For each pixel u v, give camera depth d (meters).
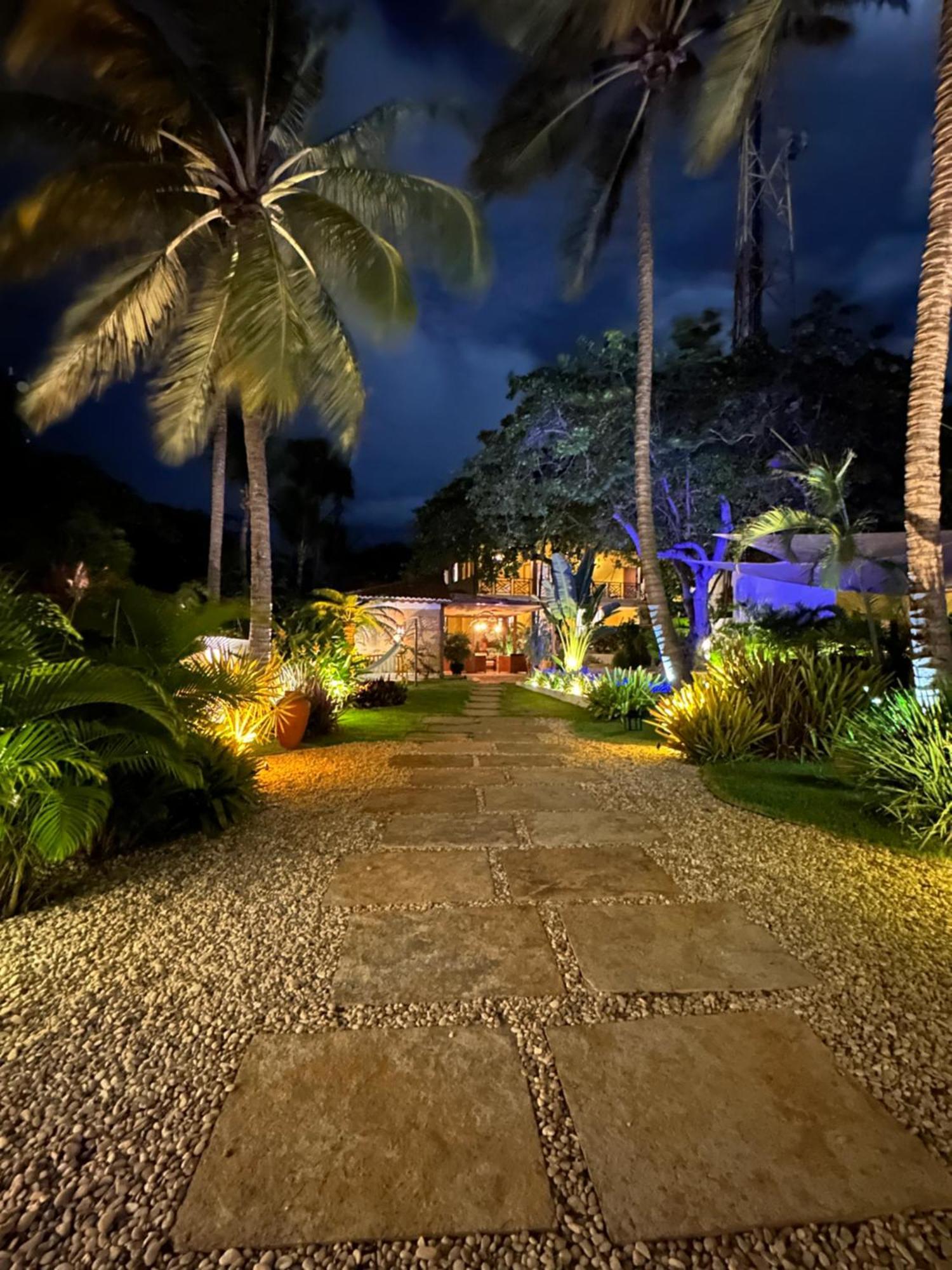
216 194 9.40
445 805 5.88
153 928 3.44
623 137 11.48
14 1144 1.99
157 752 4.04
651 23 10.14
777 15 8.30
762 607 13.39
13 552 14.85
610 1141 1.97
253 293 8.20
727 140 9.06
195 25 8.48
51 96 8.24
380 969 3.00
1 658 3.43
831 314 13.99
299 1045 2.45
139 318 9.30
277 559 34.69
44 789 3.52
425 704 14.98
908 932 3.34
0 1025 2.59
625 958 3.09
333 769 7.61
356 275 9.72
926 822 4.80
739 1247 1.64
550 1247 1.65
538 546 19.08
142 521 23.03
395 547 41.72
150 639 4.97
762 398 13.12
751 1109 2.10
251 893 3.88
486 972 2.97
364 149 10.23
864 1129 2.02
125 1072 2.31
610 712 11.86
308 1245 1.65
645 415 10.82
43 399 9.04
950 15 5.67
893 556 9.70
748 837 4.91
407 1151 1.94
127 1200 1.79
